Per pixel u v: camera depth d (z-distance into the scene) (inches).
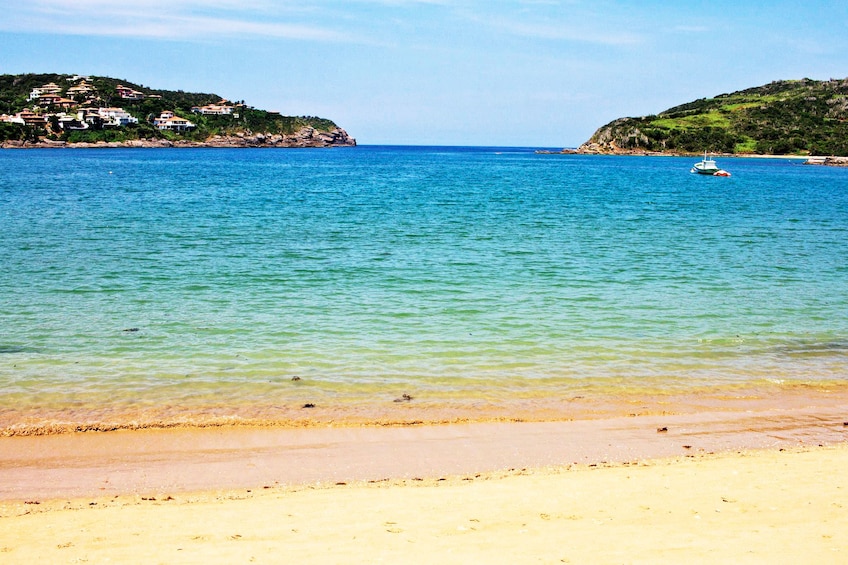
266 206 2096.5
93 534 315.0
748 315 806.5
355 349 656.4
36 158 5861.2
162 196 2400.3
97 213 1801.2
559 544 297.1
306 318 767.7
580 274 1048.2
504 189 3061.0
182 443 450.9
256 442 454.3
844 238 1520.7
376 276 1010.7
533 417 503.2
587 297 890.1
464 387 561.3
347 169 4886.8
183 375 578.6
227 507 351.6
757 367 622.5
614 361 633.0
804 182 3929.6
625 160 7785.4
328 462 425.1
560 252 1261.1
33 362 606.5
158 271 1024.2
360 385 561.6
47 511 349.1
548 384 571.5
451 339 692.7
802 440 467.2
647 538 303.0
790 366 626.5
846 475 391.9
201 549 295.7
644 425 491.8
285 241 1350.9
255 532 315.6
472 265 1111.0
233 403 519.2
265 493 376.2
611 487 375.6
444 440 461.1
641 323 763.4
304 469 414.3
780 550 287.7
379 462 425.7
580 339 699.4
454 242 1368.1
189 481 395.9
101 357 622.8
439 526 320.5
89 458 426.9
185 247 1253.1
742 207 2306.8
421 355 641.0
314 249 1253.7
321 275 1013.2
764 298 899.4
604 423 494.3
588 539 302.2
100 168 4320.9
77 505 358.6
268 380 570.3
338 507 348.8
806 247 1375.5
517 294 903.1
